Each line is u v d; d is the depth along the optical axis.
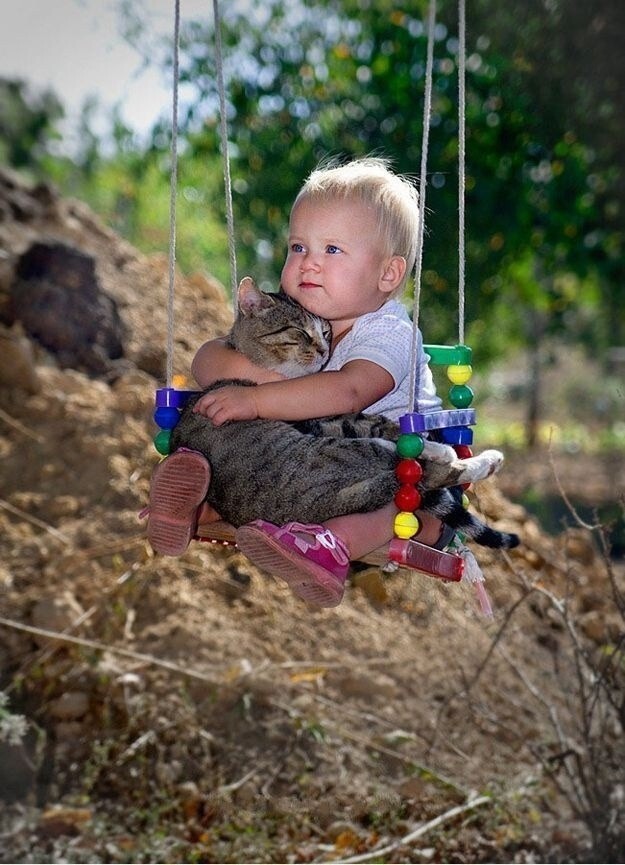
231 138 13.61
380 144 13.39
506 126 12.99
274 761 6.21
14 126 19.69
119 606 6.79
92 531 7.25
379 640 7.09
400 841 5.88
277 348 3.84
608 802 5.89
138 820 5.94
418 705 6.73
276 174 13.75
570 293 17.95
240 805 6.02
